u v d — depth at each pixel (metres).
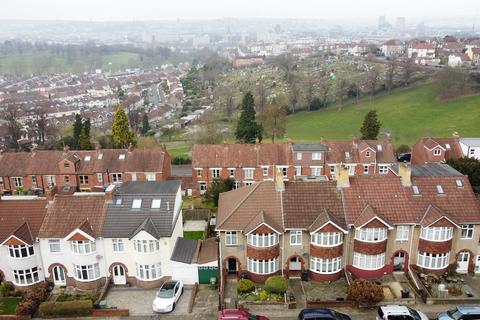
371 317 47.75
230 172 87.81
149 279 53.81
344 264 54.62
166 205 55.19
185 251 56.09
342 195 55.09
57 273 54.44
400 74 198.12
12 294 53.28
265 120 131.50
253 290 52.25
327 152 88.75
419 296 50.91
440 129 138.12
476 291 51.28
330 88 197.38
